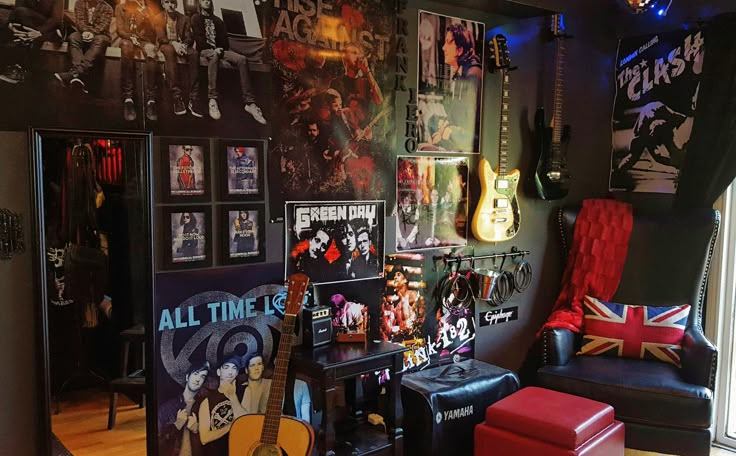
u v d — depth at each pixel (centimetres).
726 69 321
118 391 213
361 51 267
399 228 290
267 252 246
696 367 279
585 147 370
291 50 246
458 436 271
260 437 220
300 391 257
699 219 323
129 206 211
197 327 231
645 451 284
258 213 243
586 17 357
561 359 301
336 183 265
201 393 234
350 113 266
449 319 314
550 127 336
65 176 198
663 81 352
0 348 194
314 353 240
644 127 363
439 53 297
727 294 329
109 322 210
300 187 254
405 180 290
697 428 267
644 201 367
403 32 281
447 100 303
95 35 202
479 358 331
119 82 207
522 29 333
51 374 199
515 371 351
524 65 336
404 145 288
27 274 197
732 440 326
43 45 193
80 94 201
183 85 221
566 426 235
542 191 339
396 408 250
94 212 204
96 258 205
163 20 215
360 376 273
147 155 212
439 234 306
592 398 280
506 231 322
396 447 250
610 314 317
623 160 376
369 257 279
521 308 349
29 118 193
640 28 362
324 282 264
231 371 241
